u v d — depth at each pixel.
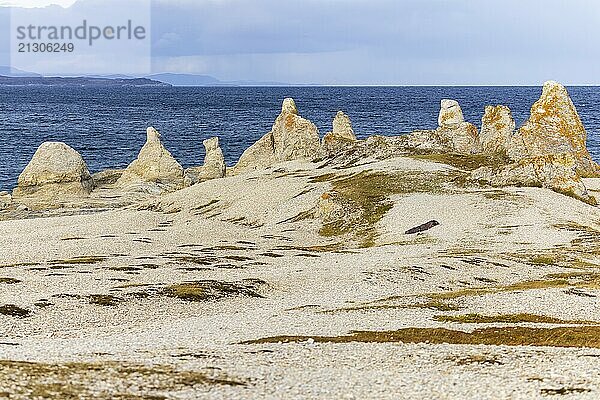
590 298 62.12
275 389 32.91
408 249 91.50
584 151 156.12
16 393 28.67
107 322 56.66
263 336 47.25
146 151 167.88
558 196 117.94
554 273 77.44
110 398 29.41
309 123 183.38
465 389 33.47
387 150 159.12
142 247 99.94
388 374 36.31
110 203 149.50
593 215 109.38
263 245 101.56
